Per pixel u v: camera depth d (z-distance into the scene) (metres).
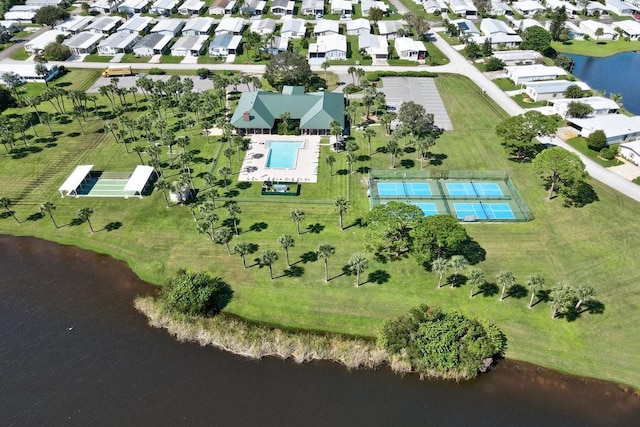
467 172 137.88
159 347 93.06
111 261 111.81
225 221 120.88
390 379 86.81
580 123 157.25
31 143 155.38
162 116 171.25
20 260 112.69
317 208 125.50
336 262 108.50
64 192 132.00
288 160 145.88
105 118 170.12
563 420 79.88
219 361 90.38
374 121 166.88
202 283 99.12
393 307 97.94
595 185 132.25
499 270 105.12
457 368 85.69
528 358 88.56
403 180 136.38
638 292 99.69
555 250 110.38
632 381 84.69
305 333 94.06
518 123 138.25
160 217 122.81
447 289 101.44
